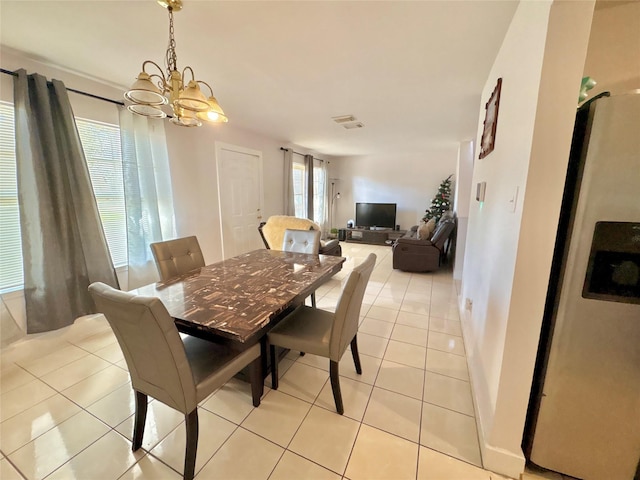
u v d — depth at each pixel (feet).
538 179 3.36
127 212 8.58
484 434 4.41
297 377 6.19
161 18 4.99
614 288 3.33
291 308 6.09
